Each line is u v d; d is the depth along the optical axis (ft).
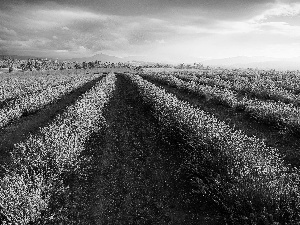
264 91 69.67
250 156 23.32
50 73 271.69
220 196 20.72
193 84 87.15
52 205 22.24
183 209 21.74
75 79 153.79
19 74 242.78
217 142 26.23
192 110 41.11
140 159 32.22
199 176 25.29
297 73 145.59
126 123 50.80
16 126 50.31
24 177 22.57
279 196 18.08
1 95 80.74
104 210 22.02
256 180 19.94
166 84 113.80
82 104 55.36
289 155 29.94
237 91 81.25
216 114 51.47
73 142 31.40
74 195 24.21
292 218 16.92
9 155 34.58
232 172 21.30
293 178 22.22
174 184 25.73
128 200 23.41
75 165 28.40
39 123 52.54
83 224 20.18
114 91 103.65
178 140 33.71
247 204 18.58
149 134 42.06
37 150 28.07
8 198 19.22
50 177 24.18
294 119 37.40
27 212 18.63
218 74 151.23
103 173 28.73
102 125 48.75
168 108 42.88
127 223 20.30
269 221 16.89
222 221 19.53
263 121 42.93
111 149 36.19
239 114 50.72
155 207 22.27
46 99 73.92
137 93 89.45
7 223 18.39
